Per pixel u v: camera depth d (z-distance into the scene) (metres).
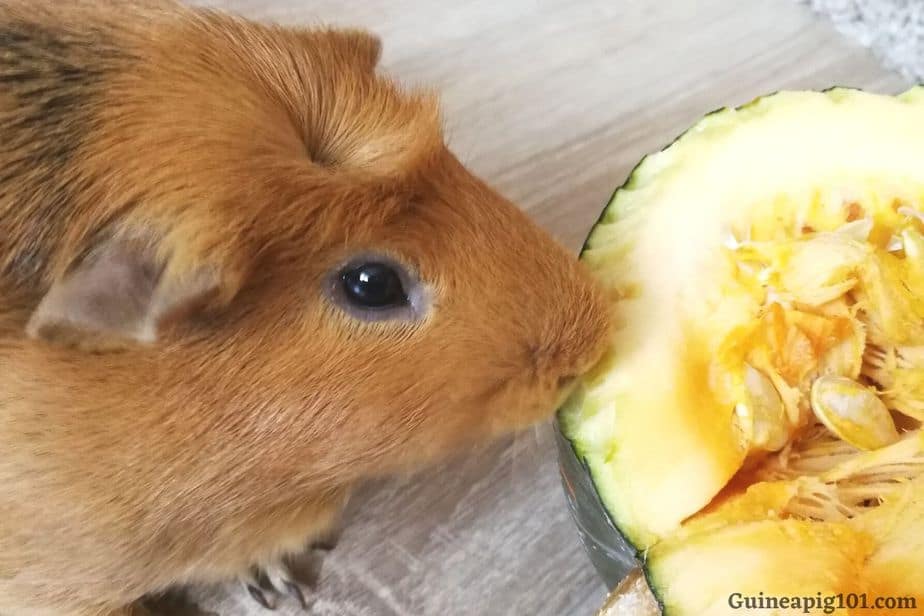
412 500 0.26
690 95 0.35
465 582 0.25
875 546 0.19
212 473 0.21
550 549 0.26
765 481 0.20
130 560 0.22
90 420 0.20
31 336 0.19
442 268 0.20
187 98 0.19
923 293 0.21
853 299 0.22
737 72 0.36
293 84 0.20
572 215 0.31
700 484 0.20
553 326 0.21
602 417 0.21
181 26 0.20
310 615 0.25
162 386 0.20
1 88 0.19
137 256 0.18
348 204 0.19
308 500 0.23
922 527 0.19
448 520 0.26
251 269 0.19
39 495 0.20
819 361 0.21
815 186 0.22
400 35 0.37
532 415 0.22
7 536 0.21
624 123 0.34
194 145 0.19
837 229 0.22
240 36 0.21
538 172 0.32
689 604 0.19
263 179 0.19
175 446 0.20
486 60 0.36
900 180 0.22
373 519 0.26
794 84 0.35
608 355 0.21
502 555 0.26
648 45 0.37
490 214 0.21
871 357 0.22
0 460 0.20
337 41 0.22
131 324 0.18
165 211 0.18
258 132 0.19
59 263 0.19
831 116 0.22
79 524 0.21
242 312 0.20
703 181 0.22
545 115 0.34
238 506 0.22
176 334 0.20
